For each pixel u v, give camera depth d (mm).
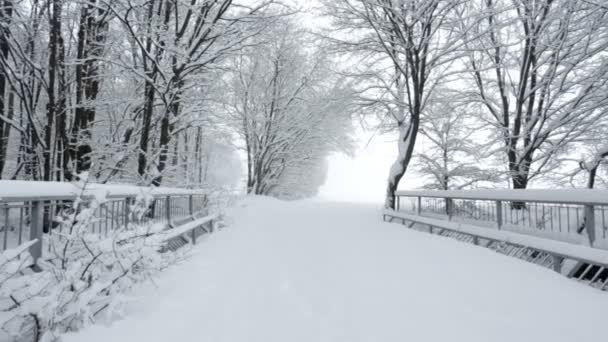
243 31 10820
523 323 2689
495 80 13594
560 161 12086
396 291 3500
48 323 2188
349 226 8891
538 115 11602
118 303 2695
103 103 9688
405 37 11938
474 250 5488
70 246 2783
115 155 10578
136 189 4227
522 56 12430
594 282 4078
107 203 3598
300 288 3598
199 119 12547
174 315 2812
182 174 13844
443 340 2426
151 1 8898
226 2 10156
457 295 3359
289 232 7738
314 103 18938
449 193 7148
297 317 2842
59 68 8430
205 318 2779
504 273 4109
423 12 11211
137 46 10703
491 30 12148
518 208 7184
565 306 3035
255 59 21500
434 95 14672
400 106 14164
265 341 2412
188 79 11211
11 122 8016
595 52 9992
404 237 6977
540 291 3449
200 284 3643
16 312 2086
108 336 2395
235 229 8320
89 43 9211
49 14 7863
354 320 2781
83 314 2482
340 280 3891
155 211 5645
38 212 2760
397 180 13492
